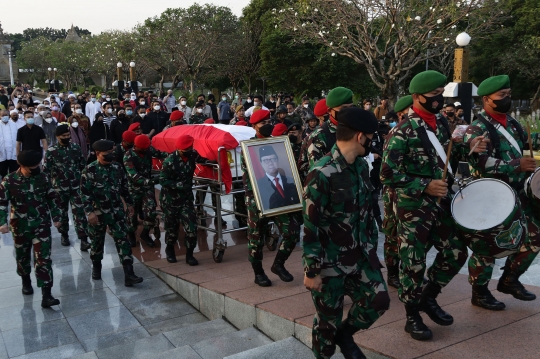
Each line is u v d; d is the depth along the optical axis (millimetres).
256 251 5516
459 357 3520
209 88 39656
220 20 34062
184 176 6754
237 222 9406
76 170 8625
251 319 5004
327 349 3416
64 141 8500
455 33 18062
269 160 5590
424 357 3541
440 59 27938
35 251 6133
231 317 5348
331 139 4652
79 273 7336
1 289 6828
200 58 34500
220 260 6957
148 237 8281
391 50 17359
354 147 3145
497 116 4258
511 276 4398
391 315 4305
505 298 4621
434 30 17375
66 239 8688
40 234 6137
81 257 8055
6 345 5277
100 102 21438
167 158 6715
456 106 10523
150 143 8219
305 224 3146
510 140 4258
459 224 3732
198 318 5852
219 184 7039
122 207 6922
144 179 8000
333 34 18250
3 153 12539
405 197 3764
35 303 6340
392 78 16938
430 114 3871
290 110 13664
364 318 3322
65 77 58656
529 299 4352
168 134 8234
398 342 3779
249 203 5520
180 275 6445
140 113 13680
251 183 5434
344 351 3447
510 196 3789
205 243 8188
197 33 33875
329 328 3359
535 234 4227
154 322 5758
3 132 12562
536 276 5703
